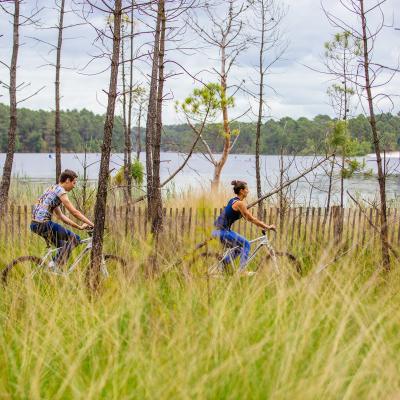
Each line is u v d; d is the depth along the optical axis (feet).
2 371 15.17
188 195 47.62
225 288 21.26
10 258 27.71
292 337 15.46
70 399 14.06
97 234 23.45
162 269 22.57
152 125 38.14
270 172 165.89
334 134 42.22
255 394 13.41
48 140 404.16
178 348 15.15
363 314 17.75
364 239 29.78
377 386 13.21
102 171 23.44
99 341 16.85
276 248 28.43
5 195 37.45
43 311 18.53
